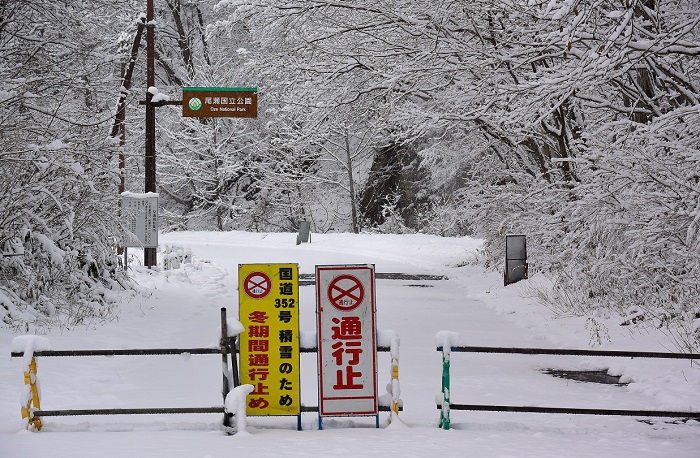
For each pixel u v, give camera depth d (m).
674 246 17.58
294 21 28.47
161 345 16.11
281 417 10.62
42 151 19.34
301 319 20.89
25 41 21.84
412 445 8.69
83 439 8.99
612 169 18.22
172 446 8.52
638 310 18.52
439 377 13.94
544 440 9.33
